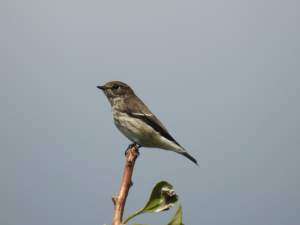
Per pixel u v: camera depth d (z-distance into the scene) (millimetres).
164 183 4934
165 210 4809
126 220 4785
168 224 4664
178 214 4719
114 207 4789
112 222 4609
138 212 4816
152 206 4867
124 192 4934
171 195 4832
